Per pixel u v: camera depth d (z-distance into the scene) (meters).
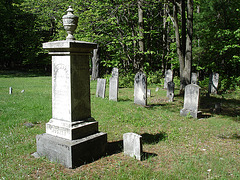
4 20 33.34
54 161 5.50
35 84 22.16
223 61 21.77
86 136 5.79
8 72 35.09
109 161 5.57
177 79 24.06
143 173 4.85
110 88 14.17
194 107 10.40
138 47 23.25
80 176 4.76
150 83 22.45
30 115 9.71
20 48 37.06
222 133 8.11
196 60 22.42
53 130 5.85
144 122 9.23
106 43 22.52
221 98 15.63
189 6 14.44
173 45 23.77
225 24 20.78
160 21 28.09
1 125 8.24
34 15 32.44
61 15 23.50
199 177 4.79
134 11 24.02
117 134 7.74
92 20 20.20
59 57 5.68
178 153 6.21
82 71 5.83
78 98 5.75
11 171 4.97
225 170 5.18
